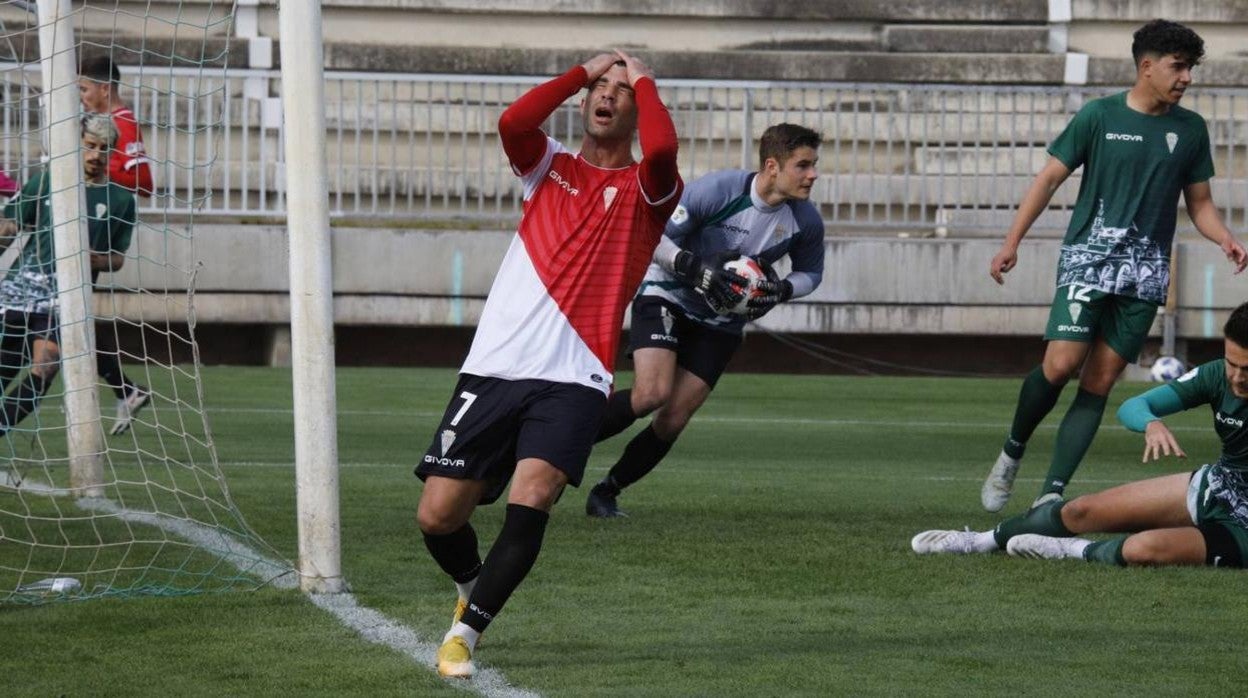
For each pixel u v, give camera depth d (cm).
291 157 1655
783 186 2272
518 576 1370
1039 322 5469
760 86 5494
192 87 5644
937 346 5650
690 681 1374
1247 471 1906
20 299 2728
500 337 1412
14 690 1318
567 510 2428
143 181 2947
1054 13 6681
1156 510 1958
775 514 2411
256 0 6097
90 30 6006
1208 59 6631
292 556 1959
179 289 5275
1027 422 2403
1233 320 1750
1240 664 1460
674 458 3219
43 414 3609
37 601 1686
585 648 1501
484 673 1390
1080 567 1948
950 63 6469
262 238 5281
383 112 6059
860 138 6141
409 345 5588
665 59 6431
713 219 2306
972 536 2058
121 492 2531
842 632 1584
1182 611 1697
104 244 2895
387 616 1616
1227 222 5456
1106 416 4259
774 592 1791
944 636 1570
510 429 1405
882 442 3578
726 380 5069
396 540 2098
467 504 1425
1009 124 6066
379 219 5525
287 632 1540
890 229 5697
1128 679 1400
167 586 1762
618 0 6638
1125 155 2308
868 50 6712
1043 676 1408
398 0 6538
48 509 2333
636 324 2339
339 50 6322
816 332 5503
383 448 3228
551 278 1412
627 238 1424
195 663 1413
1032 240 5566
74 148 2425
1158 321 5444
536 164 1448
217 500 2445
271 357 5359
